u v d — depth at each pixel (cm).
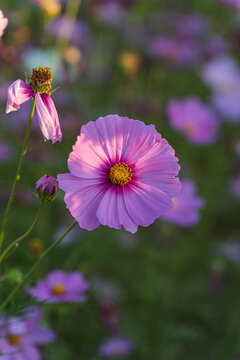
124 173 59
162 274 111
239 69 166
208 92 169
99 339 95
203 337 104
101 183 59
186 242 120
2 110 128
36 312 77
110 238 114
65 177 58
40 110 57
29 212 114
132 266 114
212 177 137
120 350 92
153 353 96
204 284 116
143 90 146
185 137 127
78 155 58
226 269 119
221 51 168
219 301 113
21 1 138
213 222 134
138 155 60
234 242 129
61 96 125
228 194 138
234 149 131
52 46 116
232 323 108
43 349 84
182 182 94
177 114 129
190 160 143
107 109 133
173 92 165
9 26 132
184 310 110
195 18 171
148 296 103
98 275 109
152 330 100
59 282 80
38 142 118
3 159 121
